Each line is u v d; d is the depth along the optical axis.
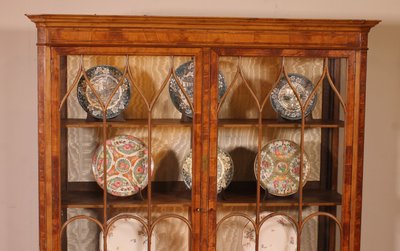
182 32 1.85
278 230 1.99
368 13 2.37
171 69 1.87
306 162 1.99
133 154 1.94
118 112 1.90
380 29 2.38
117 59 1.86
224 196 1.95
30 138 2.29
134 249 1.95
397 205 2.45
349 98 1.92
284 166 1.97
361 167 1.95
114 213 1.93
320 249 2.02
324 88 1.93
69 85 1.86
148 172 1.92
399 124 2.42
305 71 1.92
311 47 1.89
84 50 1.84
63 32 1.83
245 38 1.87
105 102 1.89
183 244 1.99
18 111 2.28
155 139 1.94
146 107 1.90
